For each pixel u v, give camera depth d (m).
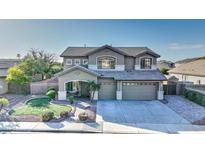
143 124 13.48
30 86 26.34
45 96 24.16
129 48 28.91
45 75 36.78
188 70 36.62
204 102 19.31
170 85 26.47
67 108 17.48
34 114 15.30
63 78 22.02
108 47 24.72
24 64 32.53
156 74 24.22
